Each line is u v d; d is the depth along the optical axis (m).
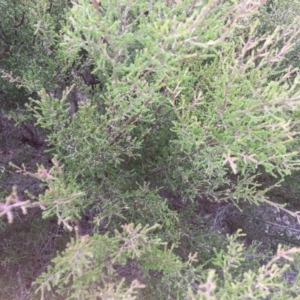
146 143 1.99
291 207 2.87
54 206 1.25
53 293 2.06
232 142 1.50
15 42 2.14
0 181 2.15
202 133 1.48
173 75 1.39
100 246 1.38
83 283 1.45
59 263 1.23
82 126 1.60
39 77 1.90
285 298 1.49
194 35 1.28
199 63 1.75
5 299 2.21
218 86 1.54
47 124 1.57
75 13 1.15
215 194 1.88
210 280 1.05
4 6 1.95
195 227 2.27
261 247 2.82
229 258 1.47
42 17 1.71
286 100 1.29
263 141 1.39
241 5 1.25
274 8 2.30
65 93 1.66
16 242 2.26
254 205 2.75
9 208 1.03
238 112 1.38
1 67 2.23
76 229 1.21
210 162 1.53
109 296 1.28
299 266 1.95
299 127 1.77
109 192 1.86
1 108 2.29
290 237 2.83
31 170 2.39
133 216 1.89
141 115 1.57
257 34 2.34
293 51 2.34
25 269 2.27
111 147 1.68
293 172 2.38
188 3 1.37
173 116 1.83
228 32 1.20
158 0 1.31
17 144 2.46
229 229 2.92
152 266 1.60
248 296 1.29
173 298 1.92
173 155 1.84
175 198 2.48
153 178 2.12
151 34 1.24
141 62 1.23
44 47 1.96
